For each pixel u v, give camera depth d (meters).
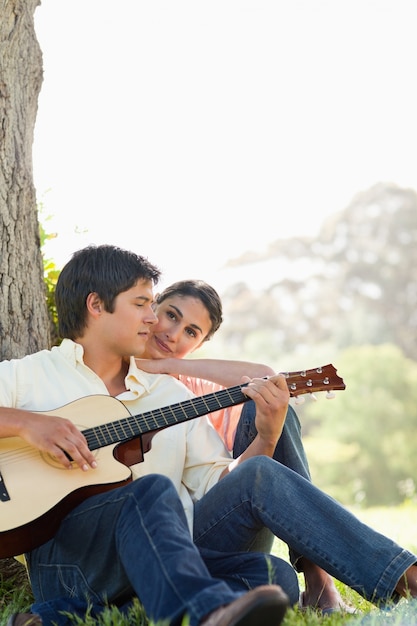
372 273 32.19
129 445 2.96
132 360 3.17
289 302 32.81
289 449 3.17
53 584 2.80
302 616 2.76
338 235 32.91
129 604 2.65
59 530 2.74
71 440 2.78
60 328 3.18
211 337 3.83
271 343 31.86
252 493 2.77
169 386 3.21
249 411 3.23
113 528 2.57
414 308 31.59
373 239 32.50
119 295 3.08
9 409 2.84
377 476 24.48
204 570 2.37
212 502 2.87
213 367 3.49
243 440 3.24
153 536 2.42
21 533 2.72
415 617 2.54
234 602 2.19
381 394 25.00
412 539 5.30
